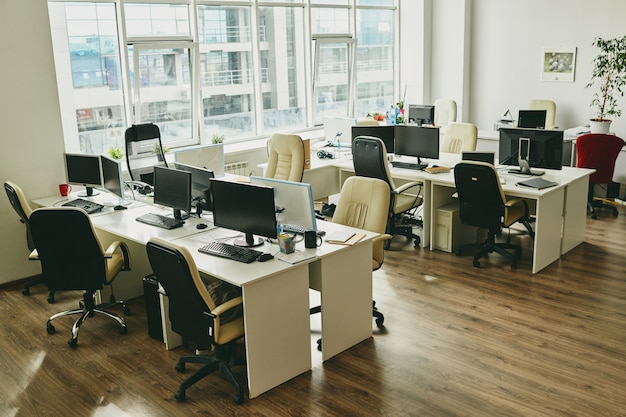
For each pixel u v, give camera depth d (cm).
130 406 364
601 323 446
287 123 888
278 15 834
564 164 784
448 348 418
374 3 972
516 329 441
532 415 340
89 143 686
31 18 549
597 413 339
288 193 421
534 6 907
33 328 475
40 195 577
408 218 706
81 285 439
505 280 534
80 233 418
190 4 731
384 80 1023
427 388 370
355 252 413
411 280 540
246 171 769
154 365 412
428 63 1004
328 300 400
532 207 630
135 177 594
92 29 657
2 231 559
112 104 693
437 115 945
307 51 878
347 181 467
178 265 335
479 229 686
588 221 697
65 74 649
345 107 970
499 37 951
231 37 790
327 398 365
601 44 816
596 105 877
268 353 370
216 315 342
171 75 729
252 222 405
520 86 945
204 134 784
